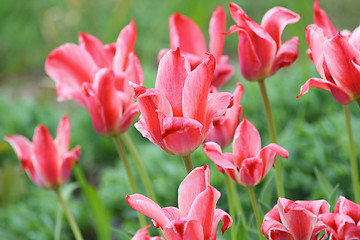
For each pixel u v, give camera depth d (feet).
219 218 2.91
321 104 6.73
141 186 6.10
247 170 3.16
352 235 2.78
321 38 3.15
